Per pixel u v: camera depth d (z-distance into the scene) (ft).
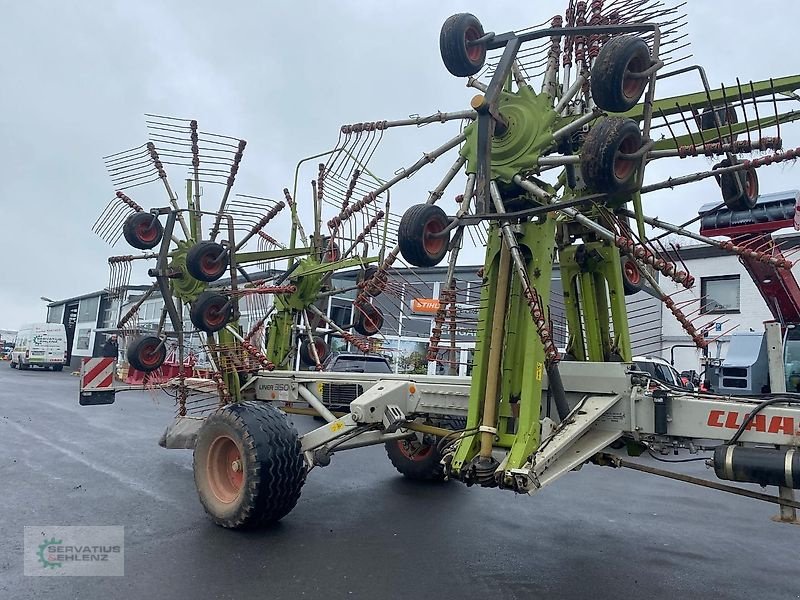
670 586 13.04
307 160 21.49
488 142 11.91
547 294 13.04
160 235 23.77
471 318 14.61
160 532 15.29
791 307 21.90
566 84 15.06
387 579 12.78
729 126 12.67
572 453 12.60
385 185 15.40
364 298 15.47
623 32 12.08
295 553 14.14
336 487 21.18
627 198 12.65
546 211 11.50
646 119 11.85
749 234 18.35
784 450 10.91
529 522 17.70
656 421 12.62
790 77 12.89
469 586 12.59
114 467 22.86
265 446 15.12
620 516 18.92
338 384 19.04
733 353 25.26
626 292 16.71
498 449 13.29
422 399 16.42
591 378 13.76
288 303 25.73
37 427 32.99
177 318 23.11
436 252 12.40
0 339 206.49
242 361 21.61
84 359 24.88
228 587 12.07
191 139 23.63
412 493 20.58
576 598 12.23
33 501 17.65
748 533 17.37
